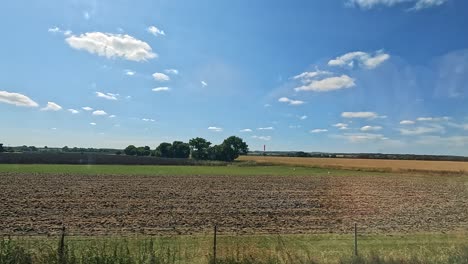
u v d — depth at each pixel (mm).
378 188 51344
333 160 155000
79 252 14664
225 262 13430
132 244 17547
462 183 60219
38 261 12555
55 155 115625
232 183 56594
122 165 113625
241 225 25062
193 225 24797
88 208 31188
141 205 33344
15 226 23484
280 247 16203
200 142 153375
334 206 34375
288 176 73500
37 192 41156
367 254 15023
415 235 21438
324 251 16516
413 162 142125
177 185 52094
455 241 19406
